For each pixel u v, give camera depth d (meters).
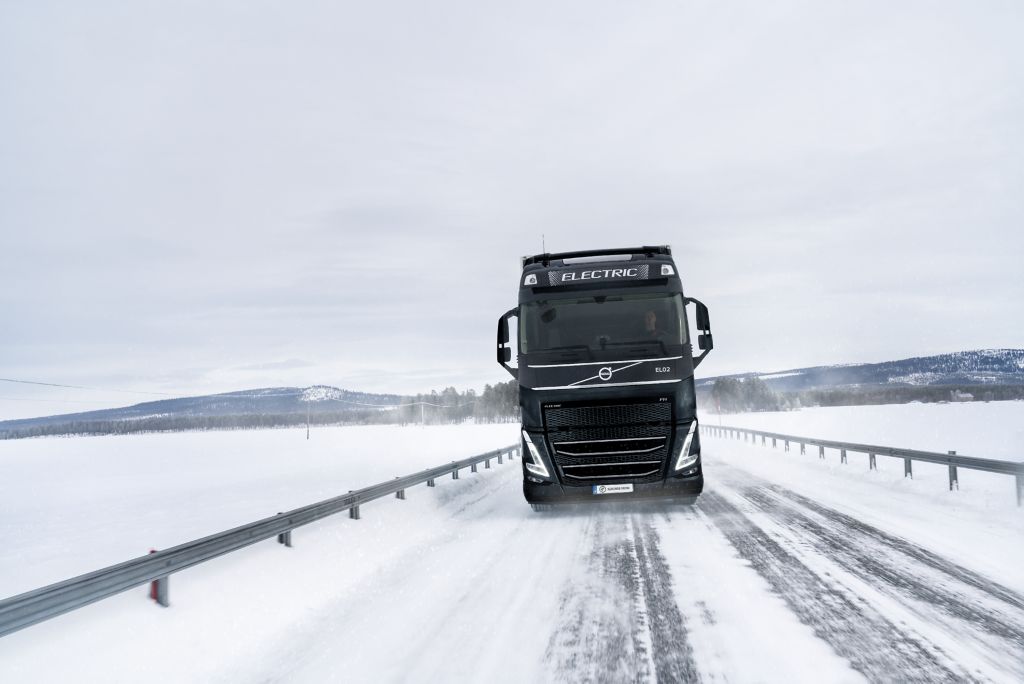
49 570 9.19
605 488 9.23
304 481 23.11
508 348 10.16
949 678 3.57
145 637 4.44
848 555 6.54
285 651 4.53
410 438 65.06
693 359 9.70
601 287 9.74
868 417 55.81
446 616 5.10
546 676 3.84
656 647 4.23
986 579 5.50
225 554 6.27
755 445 28.42
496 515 10.46
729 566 6.29
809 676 3.67
